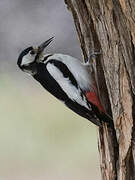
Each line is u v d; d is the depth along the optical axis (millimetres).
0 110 15977
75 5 8000
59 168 14438
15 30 18375
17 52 18234
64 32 18391
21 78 17266
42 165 14656
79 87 8039
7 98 16453
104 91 7906
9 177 14477
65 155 14742
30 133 15352
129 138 7328
